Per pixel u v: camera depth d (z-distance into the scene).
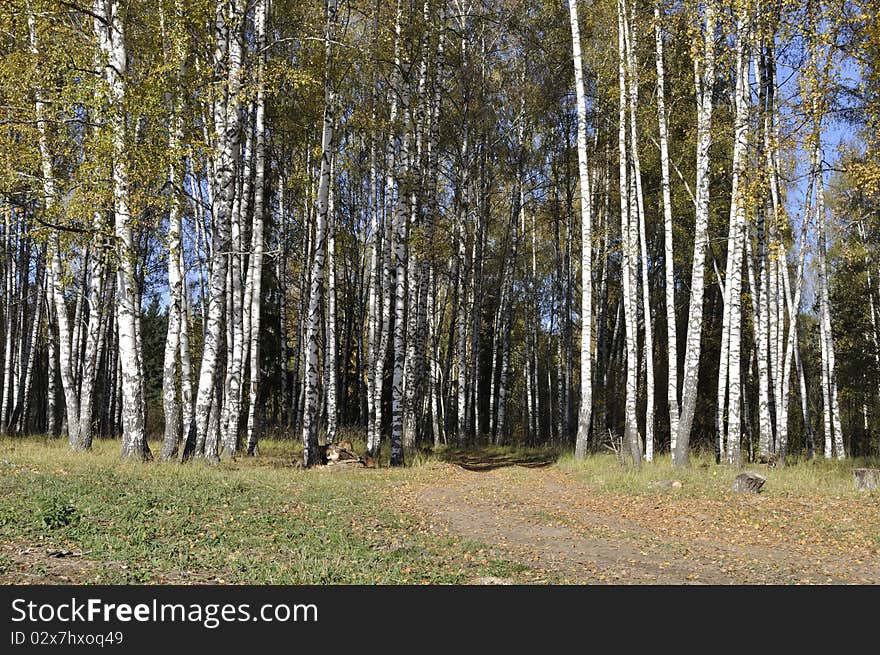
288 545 9.34
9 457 15.34
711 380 32.53
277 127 25.09
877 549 10.01
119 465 15.15
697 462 21.09
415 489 16.41
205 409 17.00
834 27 14.65
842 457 24.28
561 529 11.70
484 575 8.36
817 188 24.41
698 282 19.56
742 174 17.86
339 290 39.69
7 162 15.79
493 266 40.81
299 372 34.62
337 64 20.86
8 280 28.38
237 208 21.28
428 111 26.95
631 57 22.16
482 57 30.31
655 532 11.44
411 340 25.12
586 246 22.83
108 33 16.58
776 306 23.48
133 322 16.52
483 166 32.34
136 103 15.48
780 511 12.98
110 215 18.84
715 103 23.36
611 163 29.02
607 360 35.53
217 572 7.94
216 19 16.97
